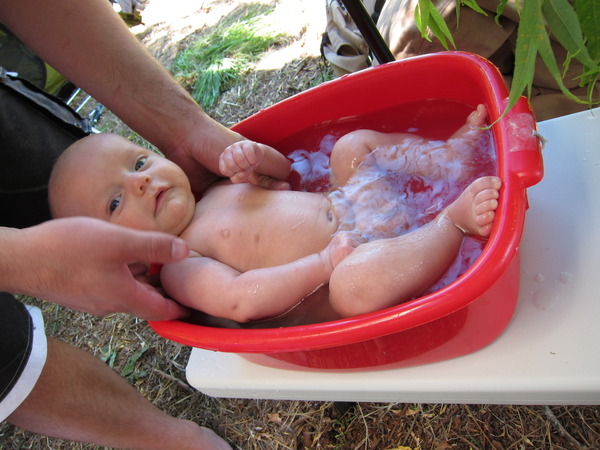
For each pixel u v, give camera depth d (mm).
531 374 777
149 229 1085
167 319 918
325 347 766
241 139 1214
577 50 486
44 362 948
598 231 872
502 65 1396
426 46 1332
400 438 1190
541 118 1320
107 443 1091
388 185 1118
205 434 1238
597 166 952
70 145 1199
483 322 822
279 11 2779
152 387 1544
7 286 723
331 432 1259
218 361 1024
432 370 843
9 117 1149
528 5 473
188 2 3383
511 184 793
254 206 1139
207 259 1083
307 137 1285
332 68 2039
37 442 1553
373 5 1703
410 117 1201
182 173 1154
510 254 721
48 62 1168
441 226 917
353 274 900
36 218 1215
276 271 1000
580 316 799
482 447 1111
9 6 1066
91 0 1130
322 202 1132
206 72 2572
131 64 1164
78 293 775
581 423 1071
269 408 1359
